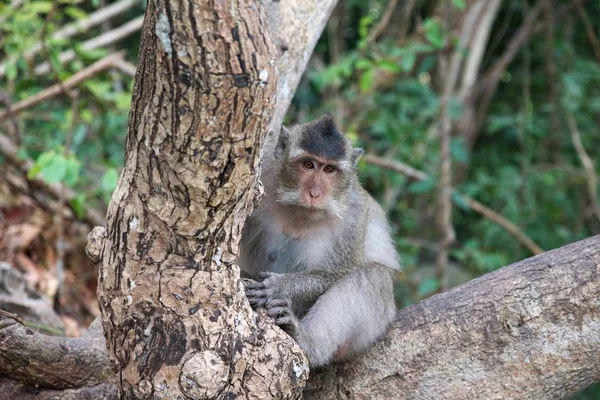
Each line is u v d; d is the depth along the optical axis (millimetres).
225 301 6457
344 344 8422
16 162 14070
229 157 5758
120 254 6340
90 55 14648
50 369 8406
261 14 5496
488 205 21000
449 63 19953
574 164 21609
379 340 8375
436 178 16578
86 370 8594
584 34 24828
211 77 5383
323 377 8414
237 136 5676
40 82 16250
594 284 7789
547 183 19609
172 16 5219
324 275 8789
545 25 21734
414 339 8227
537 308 7883
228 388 6465
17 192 14516
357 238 9125
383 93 19859
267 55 5504
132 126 5992
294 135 9172
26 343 8281
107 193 13648
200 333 6367
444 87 20172
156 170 5934
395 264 9844
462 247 19812
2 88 15570
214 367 6254
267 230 9328
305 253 9195
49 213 14406
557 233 19438
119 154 15383
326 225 9102
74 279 13773
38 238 13906
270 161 9305
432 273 18922
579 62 22281
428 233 20516
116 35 16688
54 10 13312
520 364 7891
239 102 5516
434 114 18750
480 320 8047
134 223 6223
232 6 5273
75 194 14180
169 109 5586
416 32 17578
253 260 9438
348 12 23094
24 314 10422
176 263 6324
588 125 21578
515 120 20406
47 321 10594
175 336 6352
